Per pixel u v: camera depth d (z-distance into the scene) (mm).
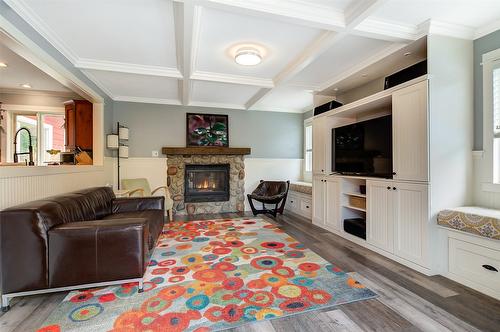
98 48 2906
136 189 4453
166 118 5340
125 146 4902
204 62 3311
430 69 2424
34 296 1990
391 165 2861
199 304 1876
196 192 5523
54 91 4809
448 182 2459
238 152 5629
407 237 2586
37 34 2416
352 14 2201
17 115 5148
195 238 3557
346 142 3664
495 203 2412
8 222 1796
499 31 2404
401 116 2658
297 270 2473
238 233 3814
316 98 4484
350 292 2049
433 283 2219
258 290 2084
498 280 1972
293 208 5562
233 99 5234
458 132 2510
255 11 2064
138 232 2033
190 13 2061
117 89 4461
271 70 3594
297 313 1767
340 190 3674
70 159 4195
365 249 3105
